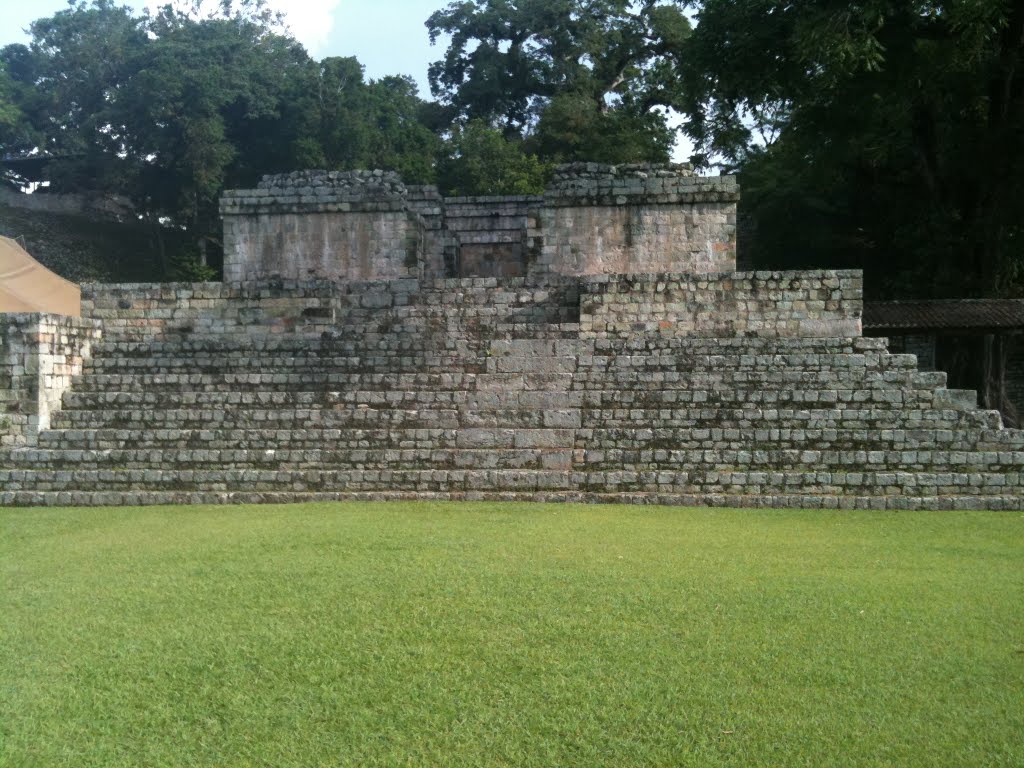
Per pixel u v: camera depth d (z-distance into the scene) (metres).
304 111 51.19
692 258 24.44
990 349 27.11
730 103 28.16
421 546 11.21
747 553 10.92
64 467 16.86
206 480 16.20
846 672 6.89
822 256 38.19
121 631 7.95
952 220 28.44
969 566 10.38
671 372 17.91
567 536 11.91
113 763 5.66
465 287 21.94
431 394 17.59
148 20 62.62
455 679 6.81
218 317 21.36
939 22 24.67
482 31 60.09
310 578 9.57
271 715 6.29
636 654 7.26
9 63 63.19
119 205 60.50
